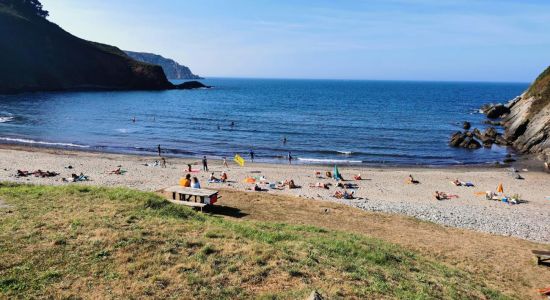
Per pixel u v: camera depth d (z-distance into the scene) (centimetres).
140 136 6456
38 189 1794
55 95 13075
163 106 11306
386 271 1288
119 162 4394
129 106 10900
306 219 2148
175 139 6303
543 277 1611
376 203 3016
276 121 8688
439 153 5719
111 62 16888
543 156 5412
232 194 2591
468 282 1390
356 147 6003
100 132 6656
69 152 4922
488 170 4709
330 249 1427
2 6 15400
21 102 10550
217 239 1309
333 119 9175
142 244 1190
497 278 1545
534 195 3553
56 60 15025
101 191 1803
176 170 4100
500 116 9744
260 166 4584
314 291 908
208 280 1020
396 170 4584
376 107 12544
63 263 1034
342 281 1115
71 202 1566
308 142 6325
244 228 1563
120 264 1058
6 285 912
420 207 2945
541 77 8225
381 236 1944
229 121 8544
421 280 1280
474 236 2170
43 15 18725
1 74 12812
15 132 6222
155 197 1789
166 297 927
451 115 10425
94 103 11244
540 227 2567
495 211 2966
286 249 1324
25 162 4116
